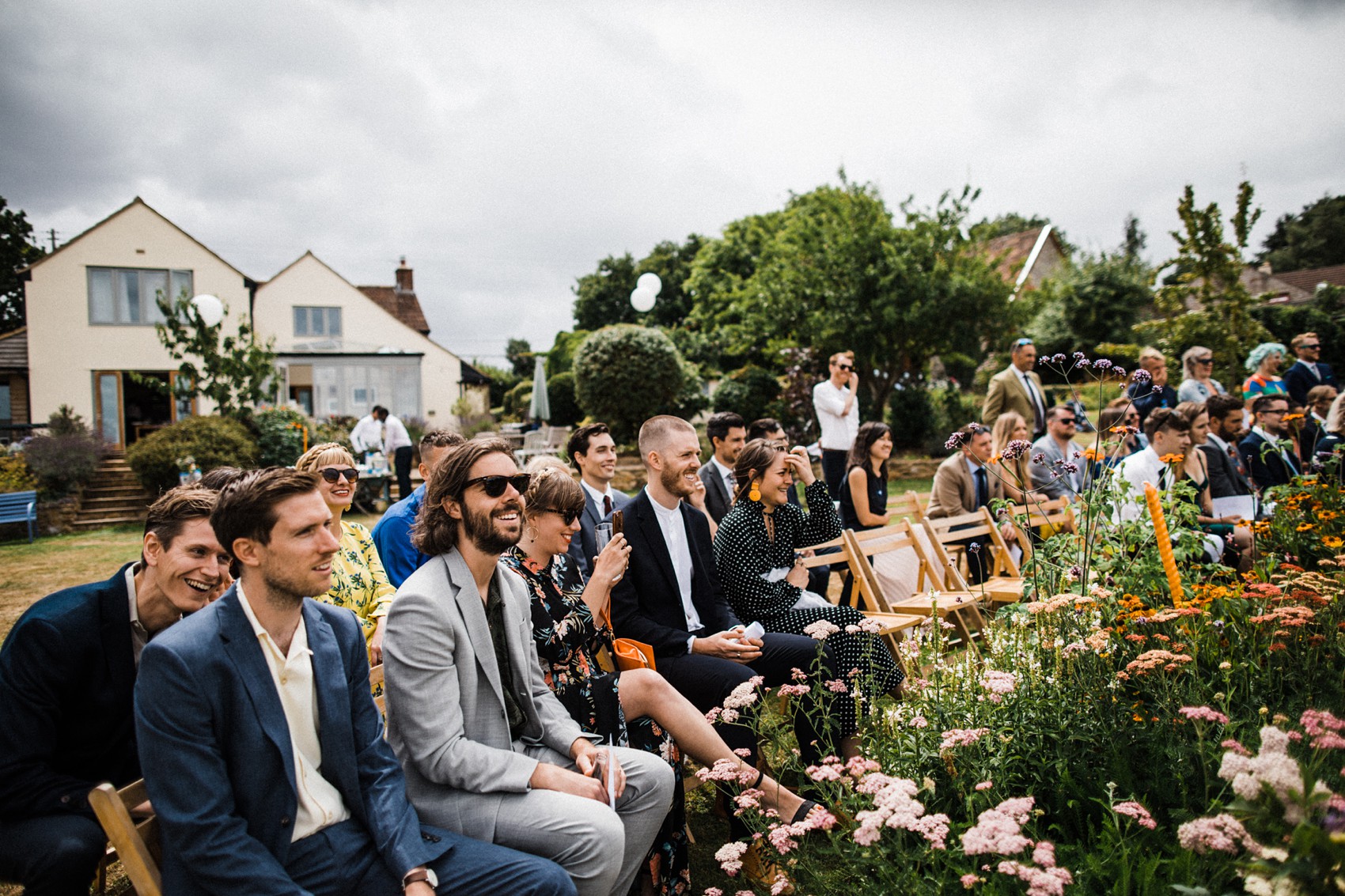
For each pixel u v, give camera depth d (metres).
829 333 16.83
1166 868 1.97
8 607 7.73
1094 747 2.48
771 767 3.15
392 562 3.95
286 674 2.00
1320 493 4.58
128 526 14.47
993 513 5.83
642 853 2.48
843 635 3.51
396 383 24.94
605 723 2.71
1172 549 3.49
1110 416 5.65
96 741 2.26
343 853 1.98
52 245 40.44
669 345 17.00
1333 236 51.97
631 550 3.36
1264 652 2.86
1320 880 1.47
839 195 17.47
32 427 18.80
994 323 16.83
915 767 2.42
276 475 1.94
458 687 2.36
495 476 2.36
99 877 2.58
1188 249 16.02
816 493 4.56
